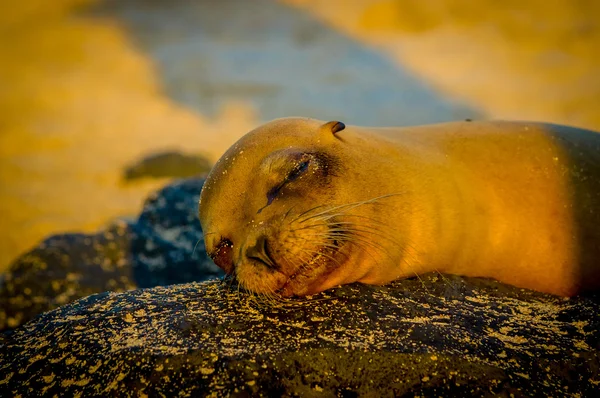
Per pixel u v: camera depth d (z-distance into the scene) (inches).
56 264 906.7
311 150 624.4
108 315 538.9
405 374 477.4
